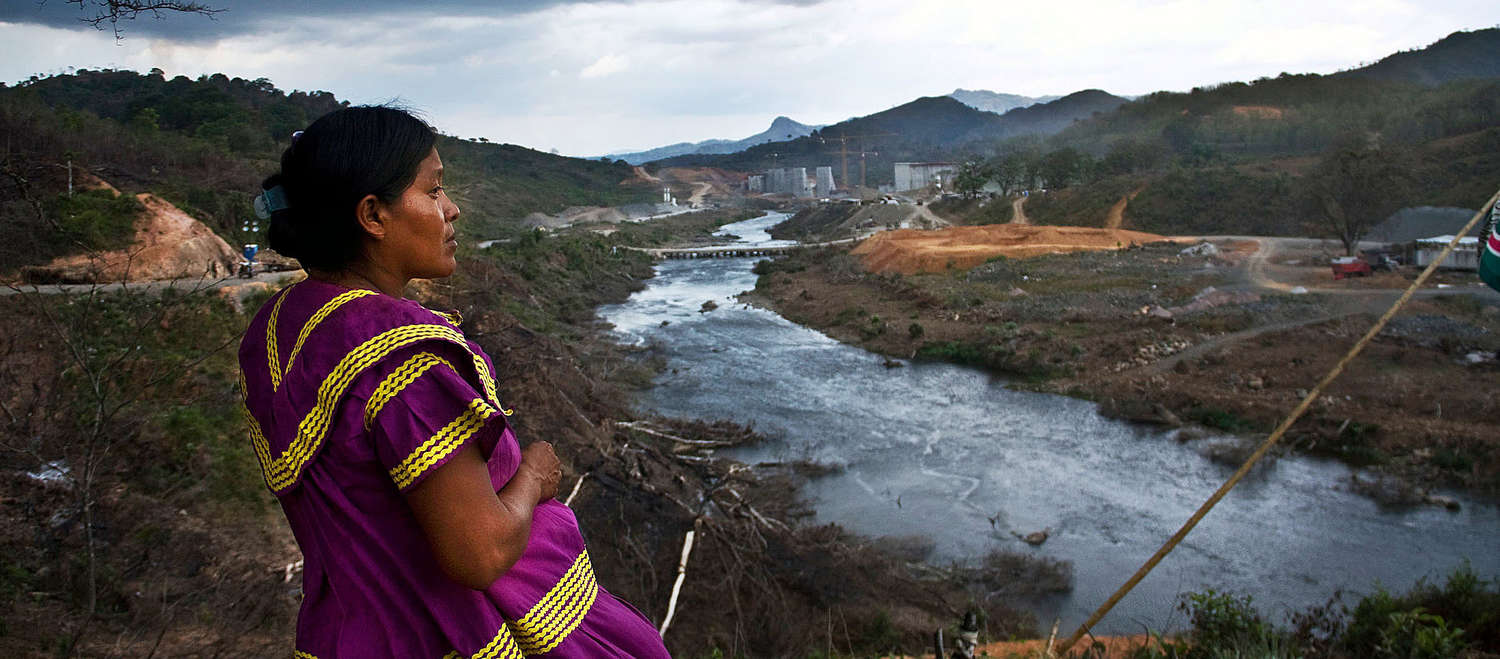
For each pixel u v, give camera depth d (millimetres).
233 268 24656
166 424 13484
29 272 18812
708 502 18641
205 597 10328
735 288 59438
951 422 27250
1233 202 75688
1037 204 98312
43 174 22578
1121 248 59938
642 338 40781
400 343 1066
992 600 15805
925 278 53344
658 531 16625
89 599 9438
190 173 35062
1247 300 38562
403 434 1030
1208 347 32125
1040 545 18594
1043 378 32031
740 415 27969
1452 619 10695
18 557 10242
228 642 9352
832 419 27641
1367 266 41688
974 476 22609
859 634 14164
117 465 12414
